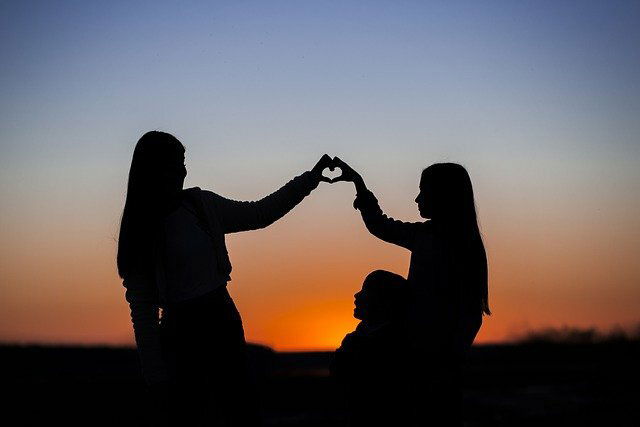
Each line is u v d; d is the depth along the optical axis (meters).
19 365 23.73
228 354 4.44
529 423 11.41
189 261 4.37
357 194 5.57
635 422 11.16
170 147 4.38
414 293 4.91
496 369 24.03
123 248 4.33
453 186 4.93
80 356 26.44
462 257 4.85
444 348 4.79
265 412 13.61
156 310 4.40
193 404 4.46
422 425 4.82
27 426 11.23
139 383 17.95
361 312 5.08
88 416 12.23
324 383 18.30
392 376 4.94
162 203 4.38
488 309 4.91
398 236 5.31
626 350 29.05
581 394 16.16
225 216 4.68
